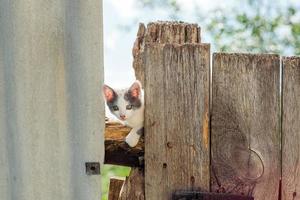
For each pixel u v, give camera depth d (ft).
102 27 14.62
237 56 14.61
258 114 14.65
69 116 14.74
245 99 14.64
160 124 14.74
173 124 14.71
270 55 14.57
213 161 14.74
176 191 14.78
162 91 14.69
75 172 14.79
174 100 14.67
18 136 14.75
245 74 14.61
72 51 14.66
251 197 14.62
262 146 14.67
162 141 14.76
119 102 14.96
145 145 14.80
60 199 14.83
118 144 15.02
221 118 14.67
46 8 14.65
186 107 14.67
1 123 14.79
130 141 14.94
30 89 14.71
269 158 14.67
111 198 16.28
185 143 14.73
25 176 14.79
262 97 14.62
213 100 14.67
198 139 14.70
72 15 14.62
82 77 14.66
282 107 14.62
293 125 14.64
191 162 14.74
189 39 15.47
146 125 14.76
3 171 14.87
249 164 14.69
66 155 14.76
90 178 14.75
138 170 15.05
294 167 14.67
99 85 14.67
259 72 14.60
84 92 14.67
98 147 14.74
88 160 14.74
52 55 14.67
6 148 14.84
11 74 14.71
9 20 14.66
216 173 14.74
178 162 14.76
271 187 14.71
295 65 14.57
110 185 16.29
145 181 14.87
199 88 14.62
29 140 14.75
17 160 14.80
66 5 14.65
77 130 14.73
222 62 14.62
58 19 14.66
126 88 15.30
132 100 14.94
